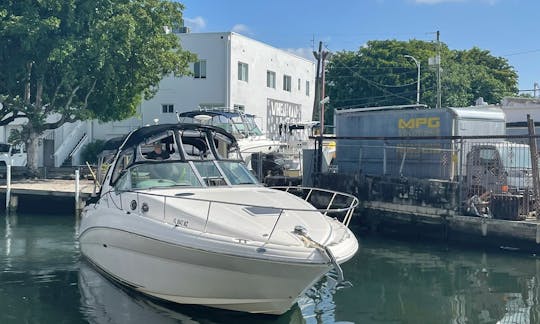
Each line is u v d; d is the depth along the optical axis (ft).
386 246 45.96
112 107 84.58
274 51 121.70
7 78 75.97
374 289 32.04
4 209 66.39
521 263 39.37
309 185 61.67
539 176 44.78
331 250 22.77
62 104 81.46
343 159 62.28
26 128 80.74
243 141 67.77
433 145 53.67
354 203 28.22
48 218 60.59
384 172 55.01
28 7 69.97
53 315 26.07
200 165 30.37
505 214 44.93
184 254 24.09
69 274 33.58
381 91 143.02
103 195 30.78
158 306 27.07
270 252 22.22
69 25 72.54
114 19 72.79
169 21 81.87
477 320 26.58
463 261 39.99
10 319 25.54
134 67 78.89
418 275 35.60
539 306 28.86
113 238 27.71
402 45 147.84
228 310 25.68
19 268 35.37
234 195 27.99
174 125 31.30
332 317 26.76
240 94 108.68
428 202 48.47
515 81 167.22
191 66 107.34
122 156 31.04
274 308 24.89
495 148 47.75
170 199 26.20
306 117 138.82
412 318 26.78
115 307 27.04
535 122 69.31
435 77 136.98
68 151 106.42
